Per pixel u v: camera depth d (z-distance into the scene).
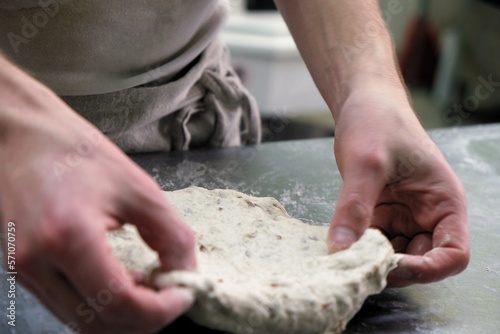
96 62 0.96
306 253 0.67
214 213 0.75
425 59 2.41
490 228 0.87
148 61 1.02
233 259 0.65
